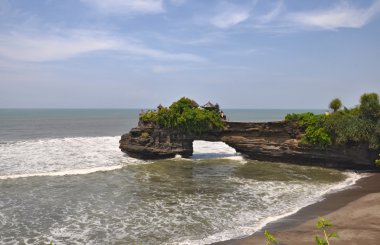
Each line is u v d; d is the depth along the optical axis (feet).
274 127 147.13
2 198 85.71
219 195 91.15
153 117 155.94
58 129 338.95
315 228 63.98
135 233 63.67
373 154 126.52
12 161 136.36
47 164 132.77
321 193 92.68
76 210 77.25
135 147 151.53
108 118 622.13
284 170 129.18
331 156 132.26
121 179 109.91
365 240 56.95
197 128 155.33
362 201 82.33
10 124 404.98
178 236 61.93
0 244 58.70
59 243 59.36
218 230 64.69
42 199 85.46
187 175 118.21
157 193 92.79
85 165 133.39
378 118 126.21
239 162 147.95
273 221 69.05
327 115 136.56
